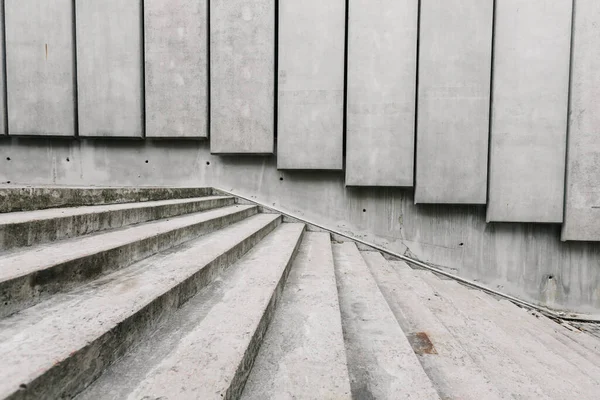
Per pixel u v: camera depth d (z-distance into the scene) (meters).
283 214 6.70
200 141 6.85
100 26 6.50
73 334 1.27
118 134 6.61
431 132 6.12
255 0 6.35
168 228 3.02
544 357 3.14
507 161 6.07
